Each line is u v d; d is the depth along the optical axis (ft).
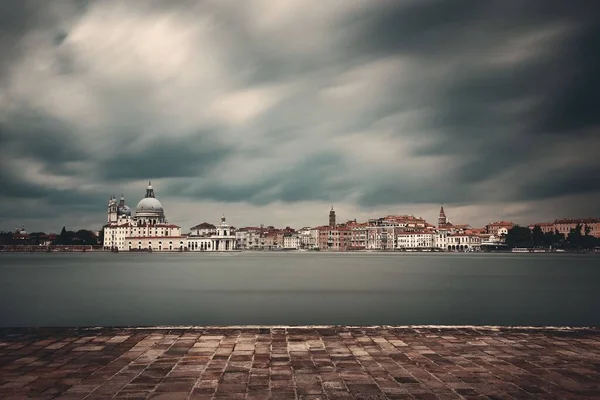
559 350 60.80
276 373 50.11
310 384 46.16
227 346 63.31
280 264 606.14
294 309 162.50
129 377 48.65
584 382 46.83
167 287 275.80
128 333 72.38
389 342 65.62
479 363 54.29
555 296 214.28
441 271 442.50
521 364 53.83
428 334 71.05
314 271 447.01
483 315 146.61
